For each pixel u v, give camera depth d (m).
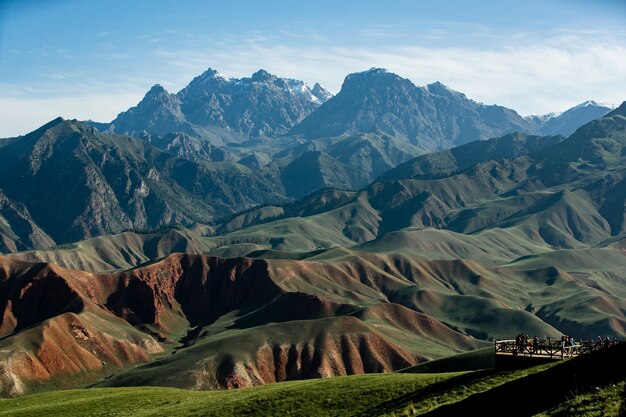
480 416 48.53
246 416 68.00
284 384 88.12
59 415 82.94
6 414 85.69
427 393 61.56
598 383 45.38
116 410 83.44
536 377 52.31
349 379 79.31
